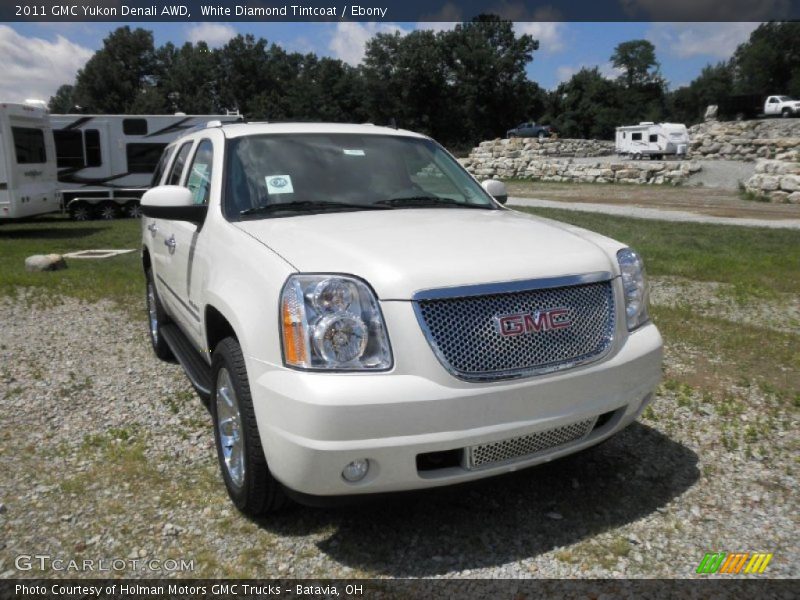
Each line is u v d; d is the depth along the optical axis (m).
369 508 3.39
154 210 3.88
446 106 76.50
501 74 75.94
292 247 3.13
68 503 3.43
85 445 4.11
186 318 4.41
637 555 2.99
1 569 2.89
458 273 2.89
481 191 4.62
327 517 3.31
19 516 3.30
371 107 78.44
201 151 4.59
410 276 2.83
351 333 2.75
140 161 22.05
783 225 15.85
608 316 3.20
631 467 3.82
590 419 3.12
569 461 3.89
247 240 3.37
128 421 4.51
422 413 2.71
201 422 4.47
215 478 3.70
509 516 3.32
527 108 78.62
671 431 4.30
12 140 16.70
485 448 2.88
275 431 2.79
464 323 2.83
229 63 103.00
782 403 4.73
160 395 5.00
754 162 35.38
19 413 4.66
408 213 3.82
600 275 3.19
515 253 3.12
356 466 2.75
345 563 2.95
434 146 4.82
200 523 3.26
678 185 30.14
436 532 3.19
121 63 106.31
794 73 87.56
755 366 5.54
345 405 2.64
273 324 2.86
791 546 3.05
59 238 16.58
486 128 78.06
